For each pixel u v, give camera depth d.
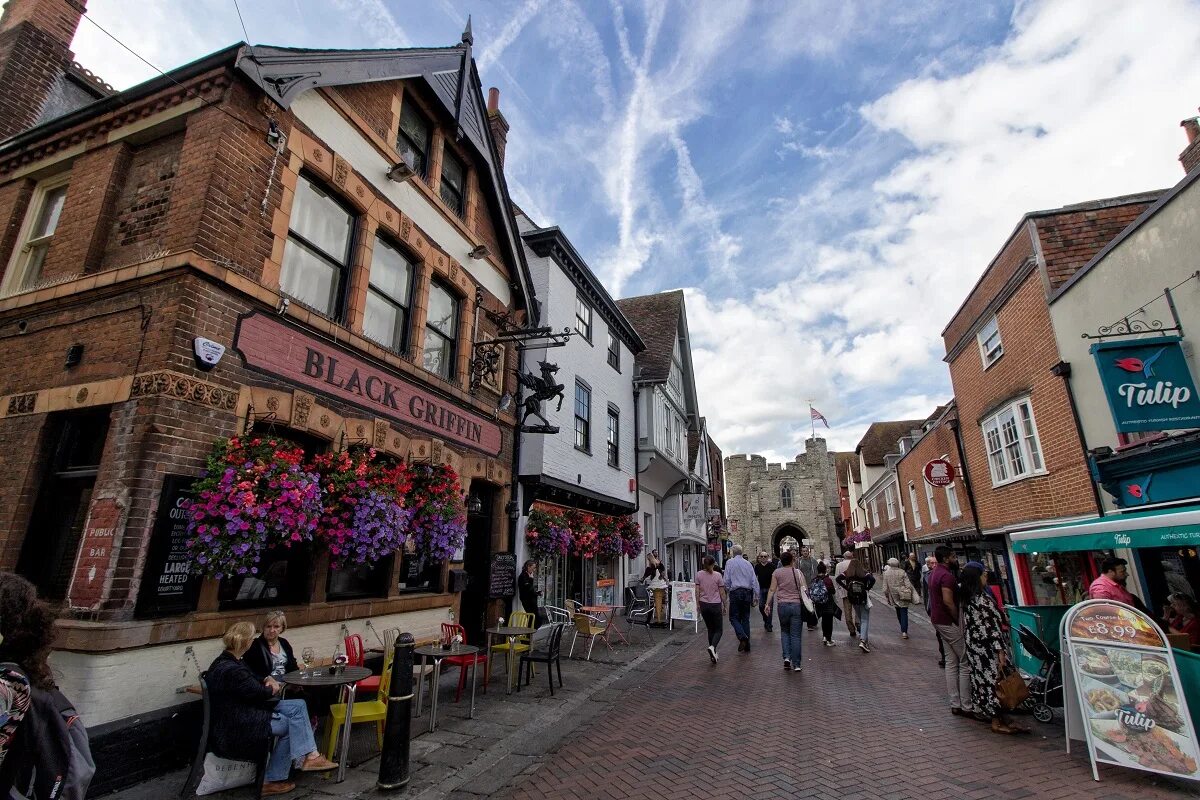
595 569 15.45
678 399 23.45
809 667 9.18
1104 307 9.20
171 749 4.75
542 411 12.24
